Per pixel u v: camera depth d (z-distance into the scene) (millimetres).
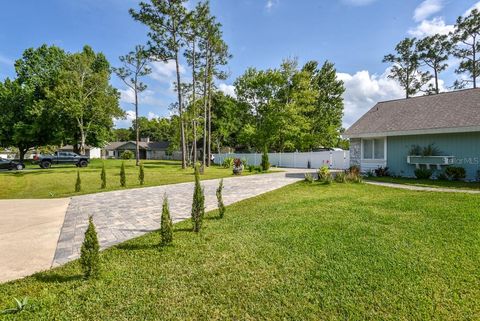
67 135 35906
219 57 26391
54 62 37281
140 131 82188
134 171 22766
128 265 4051
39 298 3164
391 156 16562
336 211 7242
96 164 33531
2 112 34094
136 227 6281
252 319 2785
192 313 2877
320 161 28328
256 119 40406
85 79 34344
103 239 5391
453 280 3508
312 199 9078
